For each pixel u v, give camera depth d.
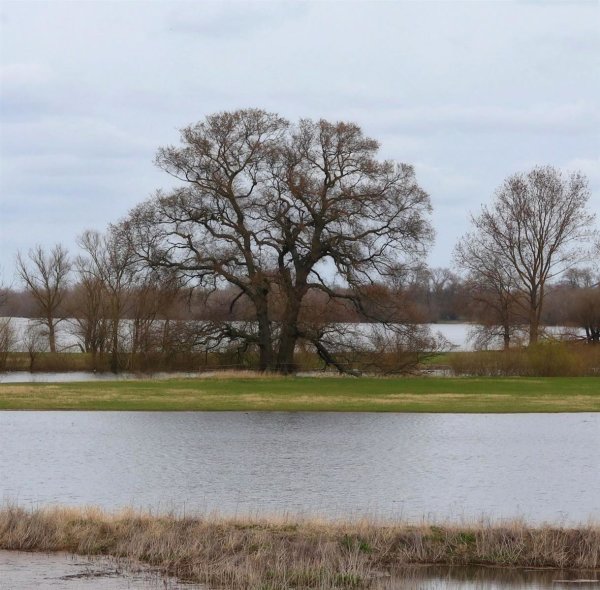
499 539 21.00
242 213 69.62
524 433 42.59
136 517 22.31
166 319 73.75
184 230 68.81
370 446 38.22
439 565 20.16
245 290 70.56
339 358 73.19
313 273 73.31
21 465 32.72
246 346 73.44
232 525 21.64
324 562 19.30
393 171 69.94
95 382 64.75
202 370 74.94
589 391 62.19
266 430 43.00
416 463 33.88
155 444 38.19
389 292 71.44
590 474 31.77
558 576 19.62
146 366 75.19
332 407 51.88
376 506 26.20
